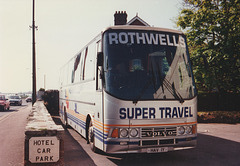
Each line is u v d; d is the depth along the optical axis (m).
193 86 6.66
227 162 6.69
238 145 8.79
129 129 5.96
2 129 13.15
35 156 5.36
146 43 6.56
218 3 18.20
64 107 14.45
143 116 6.04
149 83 6.22
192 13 17.77
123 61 6.31
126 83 6.14
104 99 6.15
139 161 6.82
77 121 10.23
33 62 27.69
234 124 14.09
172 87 6.37
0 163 6.72
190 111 6.45
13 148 8.55
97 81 7.00
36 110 11.12
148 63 6.39
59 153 5.50
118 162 6.71
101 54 6.32
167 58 6.57
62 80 15.92
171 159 7.02
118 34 6.55
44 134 5.42
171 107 6.25
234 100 18.55
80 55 10.34
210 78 16.05
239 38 16.09
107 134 6.02
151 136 6.05
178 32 6.98
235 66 16.86
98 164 6.52
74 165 6.44
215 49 16.52
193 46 18.06
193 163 6.60
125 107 5.98
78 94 10.12
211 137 10.30
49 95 23.41
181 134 6.30
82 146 8.76
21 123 15.67
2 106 27.59
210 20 16.92
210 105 19.16
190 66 6.82
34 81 27.62
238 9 17.06
